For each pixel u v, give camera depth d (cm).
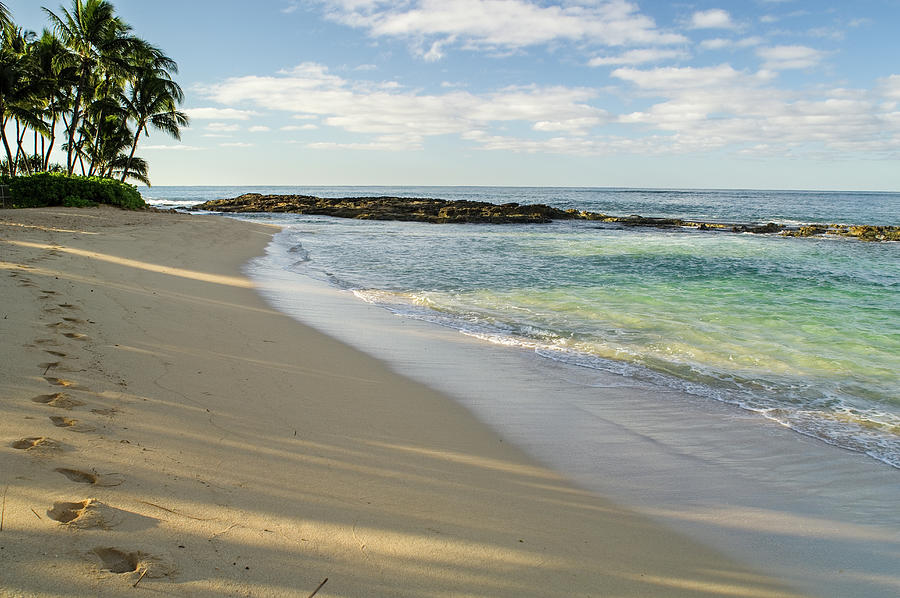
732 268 1759
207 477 336
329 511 321
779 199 12294
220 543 269
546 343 821
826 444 500
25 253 1085
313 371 618
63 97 3438
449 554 293
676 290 1318
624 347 805
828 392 635
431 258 1931
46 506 271
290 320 887
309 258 1853
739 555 328
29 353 497
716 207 7688
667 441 496
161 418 413
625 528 349
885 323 985
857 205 9006
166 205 6228
